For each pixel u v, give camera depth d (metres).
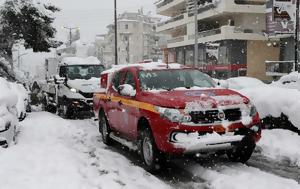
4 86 10.34
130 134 8.90
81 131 12.61
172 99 7.46
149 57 98.00
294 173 7.45
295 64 28.38
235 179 6.93
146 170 8.02
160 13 67.06
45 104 21.91
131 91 8.59
